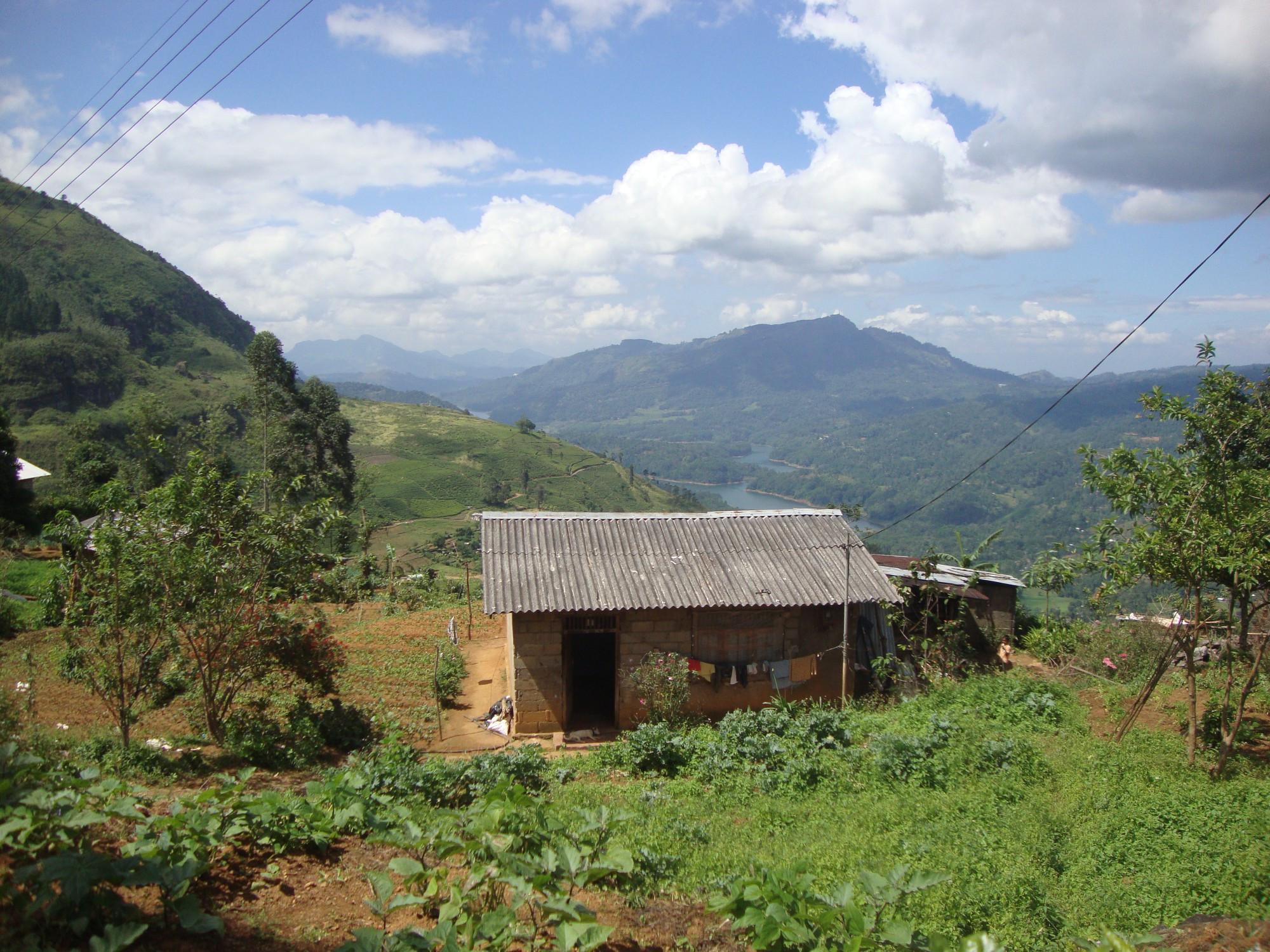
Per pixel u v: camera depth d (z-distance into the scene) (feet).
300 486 45.96
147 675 36.06
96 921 15.66
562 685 50.72
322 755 41.27
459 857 23.24
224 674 41.65
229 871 20.58
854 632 55.72
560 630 50.62
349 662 62.59
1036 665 62.39
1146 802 30.09
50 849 17.42
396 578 110.32
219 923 15.93
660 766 41.11
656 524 58.29
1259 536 31.12
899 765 37.50
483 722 52.37
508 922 16.28
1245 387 33.55
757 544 57.26
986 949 16.46
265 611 40.52
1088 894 24.27
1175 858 25.84
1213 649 49.26
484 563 51.44
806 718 44.55
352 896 20.39
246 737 39.63
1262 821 27.12
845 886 19.03
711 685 52.08
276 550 41.16
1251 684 32.94
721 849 27.84
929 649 58.08
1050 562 62.28
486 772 35.24
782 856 27.02
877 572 56.13
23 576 81.51
